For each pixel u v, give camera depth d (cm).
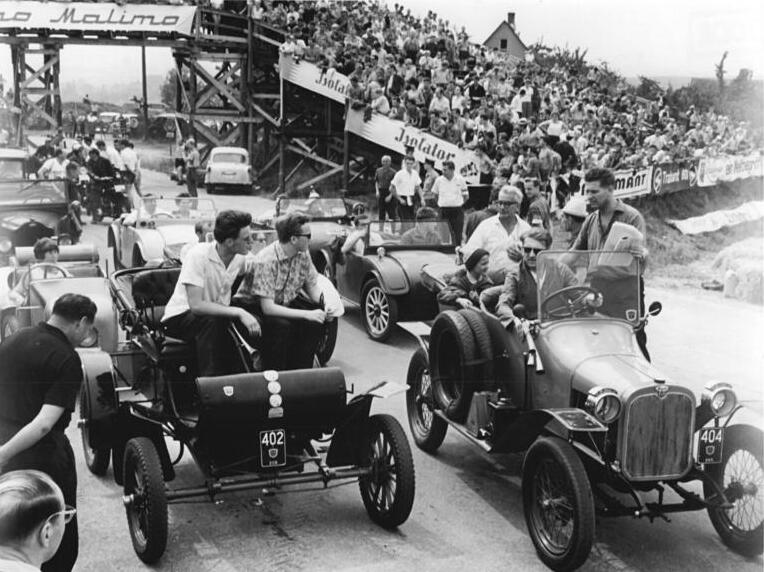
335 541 567
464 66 2370
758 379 923
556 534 545
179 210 1332
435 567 533
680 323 1177
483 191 1919
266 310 602
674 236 1923
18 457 452
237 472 570
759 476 558
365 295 1130
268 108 2720
